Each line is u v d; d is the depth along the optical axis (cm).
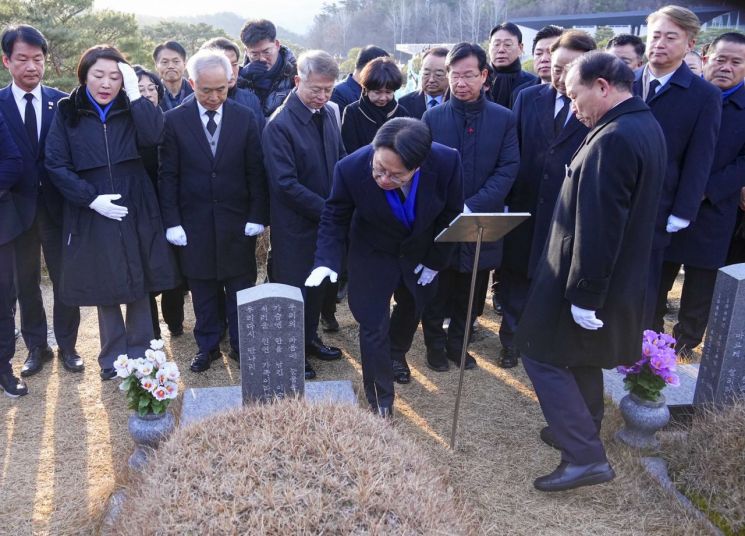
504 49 502
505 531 267
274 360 302
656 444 315
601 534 266
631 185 247
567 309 268
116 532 222
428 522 196
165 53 498
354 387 392
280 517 189
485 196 375
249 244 404
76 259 361
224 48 438
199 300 406
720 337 319
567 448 279
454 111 384
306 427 230
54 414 359
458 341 420
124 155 360
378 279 322
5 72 1005
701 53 523
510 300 414
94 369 413
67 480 302
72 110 352
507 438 338
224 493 199
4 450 324
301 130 375
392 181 279
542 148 387
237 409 251
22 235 391
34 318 407
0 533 266
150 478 213
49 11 1138
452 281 410
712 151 363
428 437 337
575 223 259
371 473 207
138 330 396
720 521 268
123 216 361
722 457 279
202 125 377
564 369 280
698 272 426
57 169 348
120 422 352
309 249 388
